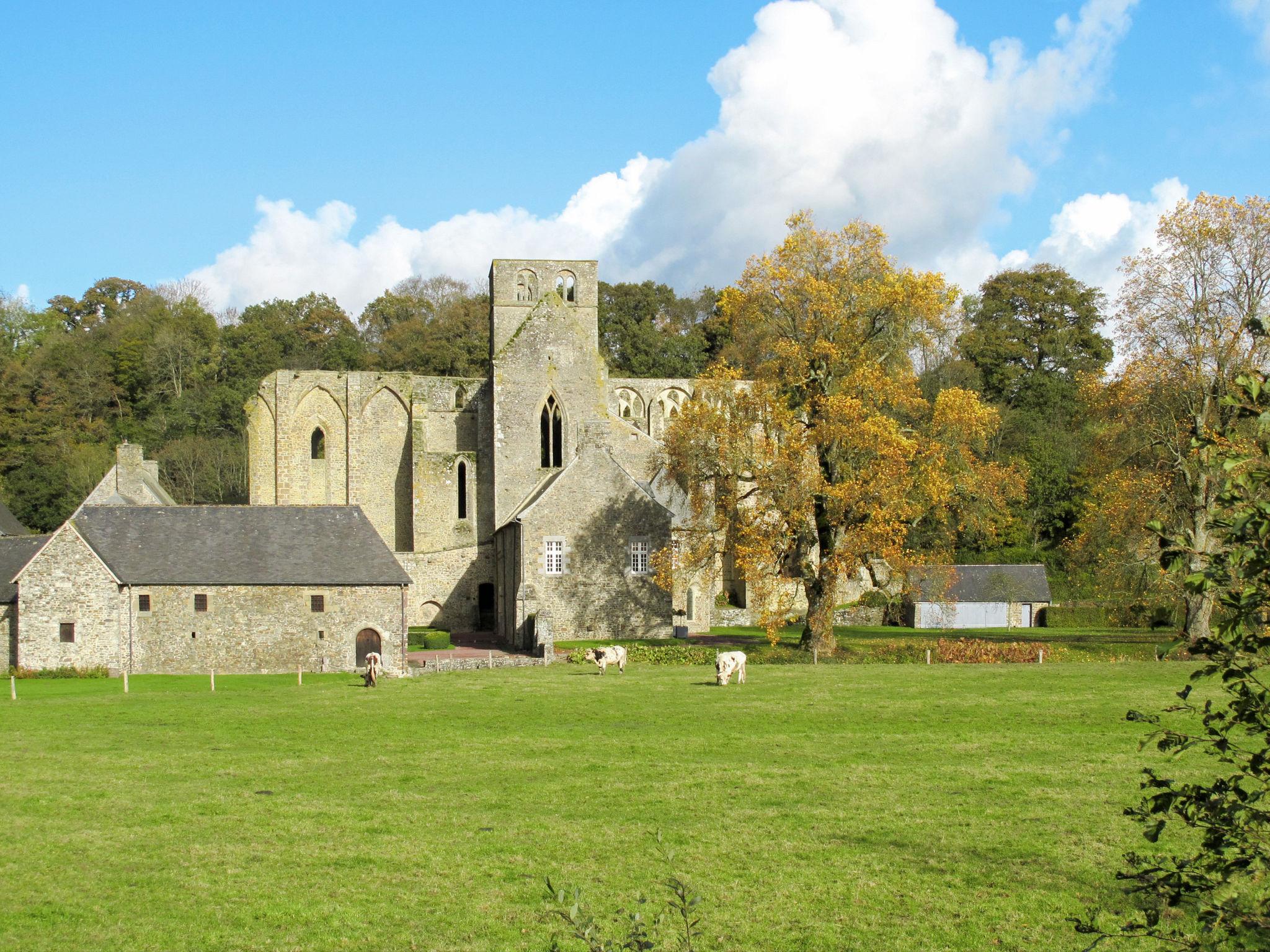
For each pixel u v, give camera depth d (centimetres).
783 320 4991
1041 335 10762
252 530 5259
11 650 5075
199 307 13588
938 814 2116
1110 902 1641
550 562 5669
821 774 2461
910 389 4831
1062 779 2367
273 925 1622
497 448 6812
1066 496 8756
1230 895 1580
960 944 1509
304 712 3438
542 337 6906
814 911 1636
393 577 5128
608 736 2919
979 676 4025
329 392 7562
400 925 1616
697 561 4778
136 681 4566
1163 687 3619
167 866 1881
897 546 4422
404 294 15650
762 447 4750
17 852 1962
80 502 9712
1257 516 782
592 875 1809
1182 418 4791
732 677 3934
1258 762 839
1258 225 4728
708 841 1975
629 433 6950
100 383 11669
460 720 3212
